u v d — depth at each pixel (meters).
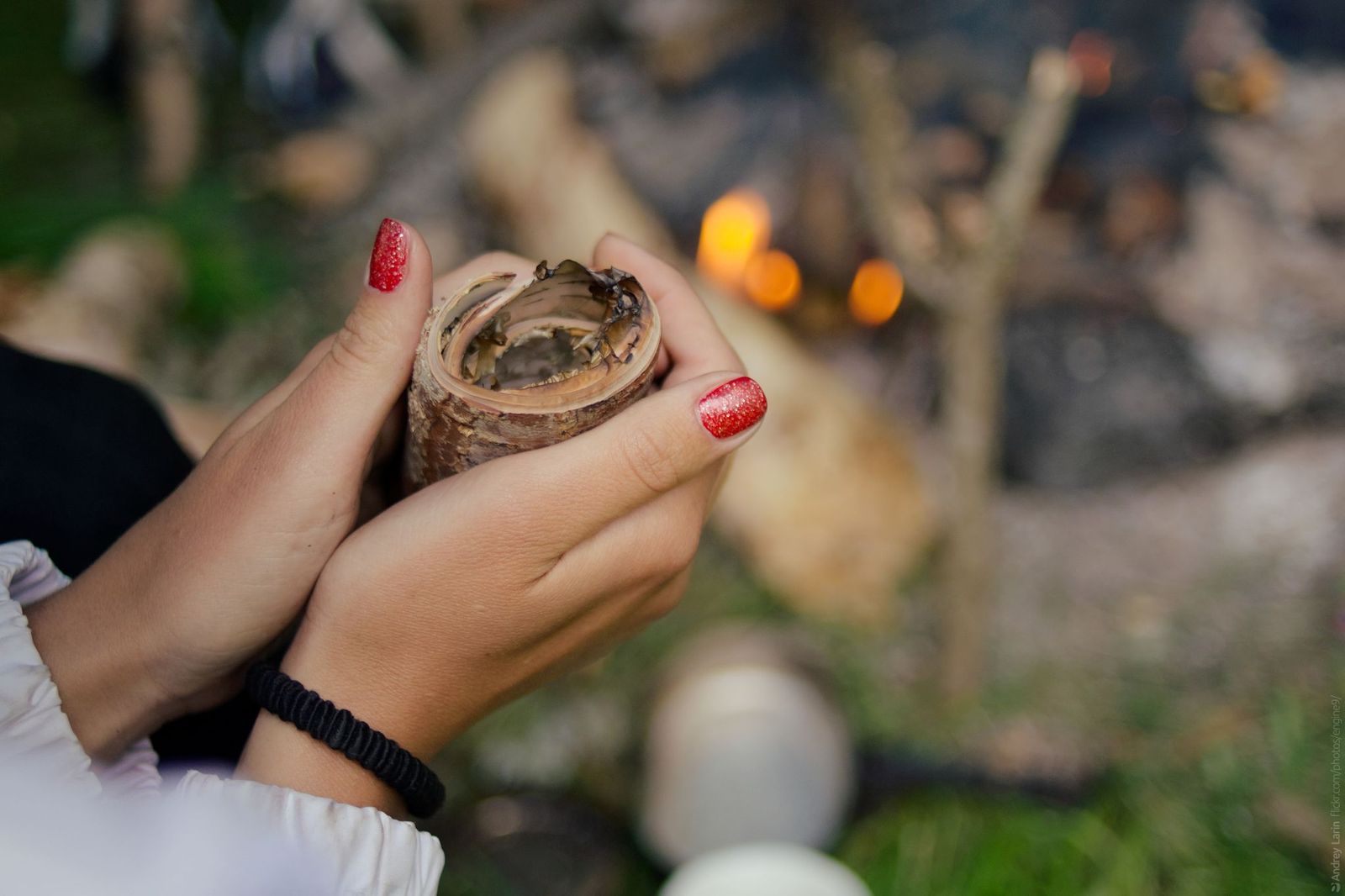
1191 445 1.12
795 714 0.77
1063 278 1.20
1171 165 1.30
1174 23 1.34
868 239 1.23
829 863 0.69
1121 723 0.88
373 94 2.04
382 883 0.38
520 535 0.40
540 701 0.91
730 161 1.39
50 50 2.28
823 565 1.03
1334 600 0.95
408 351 0.40
